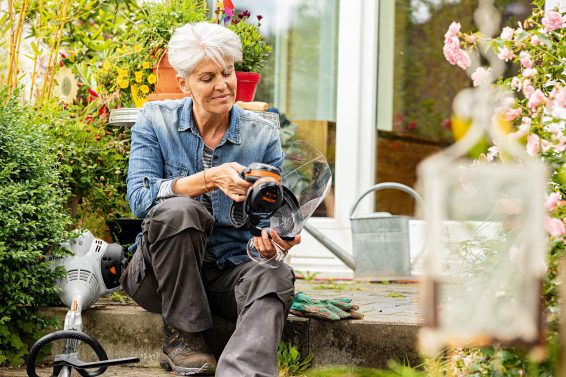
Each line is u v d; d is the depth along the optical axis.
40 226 3.10
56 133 3.72
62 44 4.81
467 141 1.05
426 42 5.00
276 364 2.48
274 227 2.60
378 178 5.06
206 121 2.83
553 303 1.83
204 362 2.77
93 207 3.79
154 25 3.83
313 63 5.14
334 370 2.83
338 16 5.09
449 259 1.86
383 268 4.44
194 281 2.64
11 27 4.17
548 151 2.19
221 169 2.60
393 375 2.62
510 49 2.38
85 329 3.11
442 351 2.51
